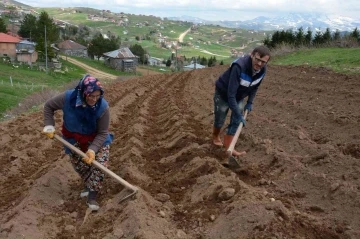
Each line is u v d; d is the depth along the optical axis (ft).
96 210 17.89
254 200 16.07
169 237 15.01
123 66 256.73
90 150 17.01
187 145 26.16
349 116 29.68
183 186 20.02
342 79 46.73
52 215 17.61
